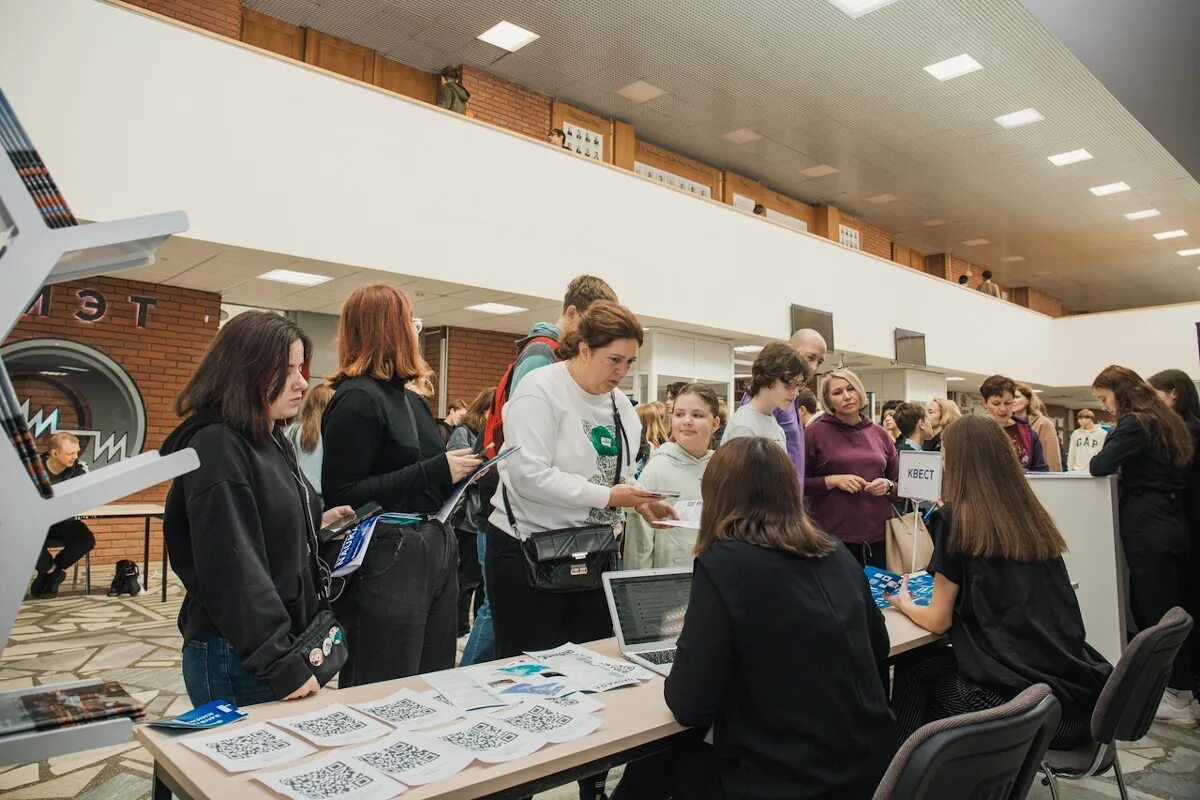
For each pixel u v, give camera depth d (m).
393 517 1.93
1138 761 3.11
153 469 0.94
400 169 6.71
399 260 6.66
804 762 1.43
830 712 1.46
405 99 6.77
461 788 1.17
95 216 5.11
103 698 0.93
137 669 4.10
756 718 1.49
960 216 15.51
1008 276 20.03
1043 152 12.26
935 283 13.54
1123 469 3.62
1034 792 2.81
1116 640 3.46
